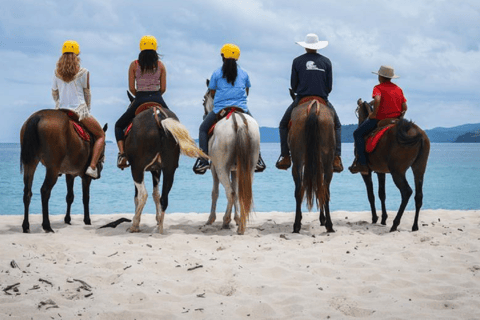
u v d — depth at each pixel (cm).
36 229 841
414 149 797
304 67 833
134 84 813
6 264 595
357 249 699
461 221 922
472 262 631
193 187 2691
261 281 558
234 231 833
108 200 2036
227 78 825
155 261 621
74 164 820
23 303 479
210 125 834
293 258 644
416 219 833
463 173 3791
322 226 878
